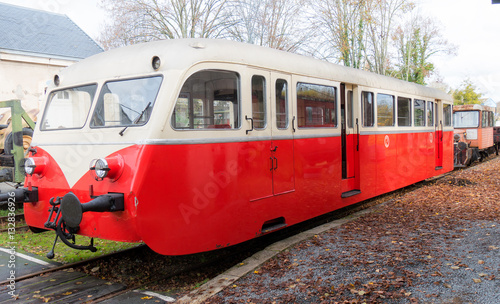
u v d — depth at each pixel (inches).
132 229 167.6
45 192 204.7
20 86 700.0
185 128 181.5
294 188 238.8
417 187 452.1
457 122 770.2
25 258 224.5
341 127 301.0
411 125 400.5
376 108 335.9
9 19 733.9
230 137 197.3
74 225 164.2
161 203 172.1
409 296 150.4
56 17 816.3
